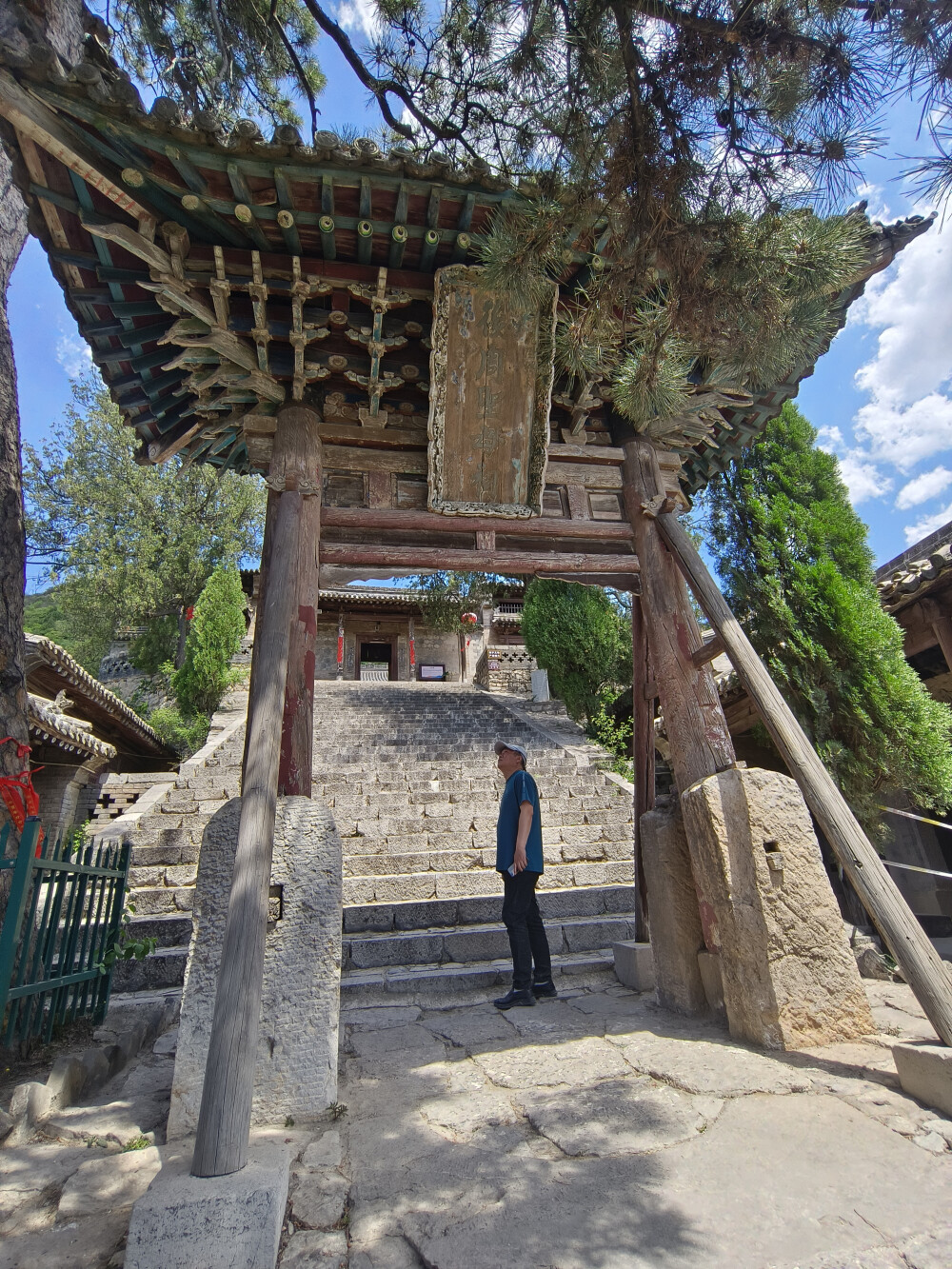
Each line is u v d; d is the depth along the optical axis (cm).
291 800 310
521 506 436
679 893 386
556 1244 183
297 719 355
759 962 320
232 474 2381
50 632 2994
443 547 432
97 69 293
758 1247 179
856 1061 291
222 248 365
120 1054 350
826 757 562
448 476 427
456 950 529
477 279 382
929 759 538
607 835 788
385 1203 207
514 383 419
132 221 354
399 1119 263
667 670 424
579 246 379
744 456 655
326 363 411
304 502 401
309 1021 279
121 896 423
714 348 324
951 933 664
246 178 333
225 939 247
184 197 336
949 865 689
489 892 655
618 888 632
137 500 2266
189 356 402
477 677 1875
